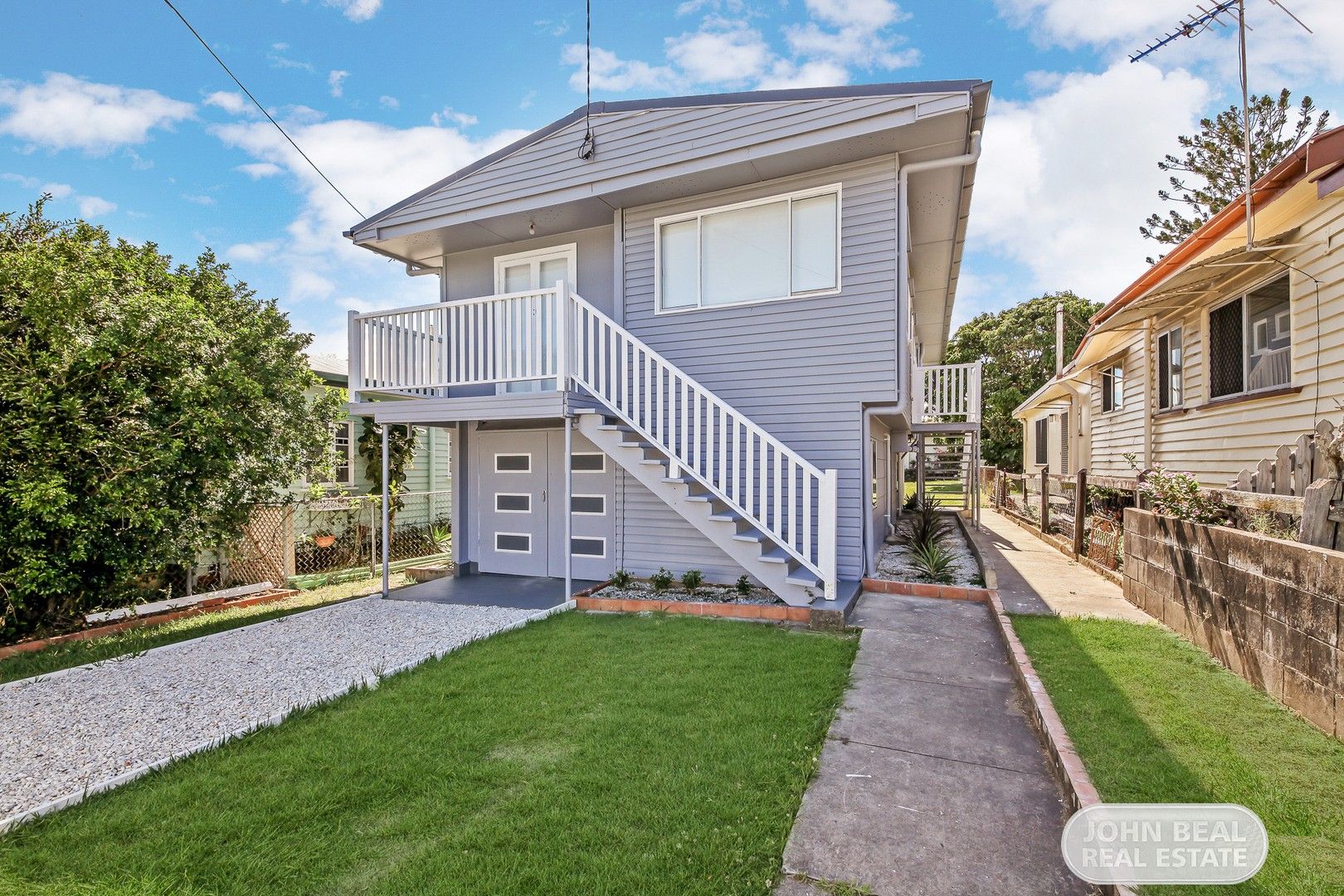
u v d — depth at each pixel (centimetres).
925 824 253
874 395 646
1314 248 558
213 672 468
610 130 703
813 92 610
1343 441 342
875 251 644
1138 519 577
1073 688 372
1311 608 323
